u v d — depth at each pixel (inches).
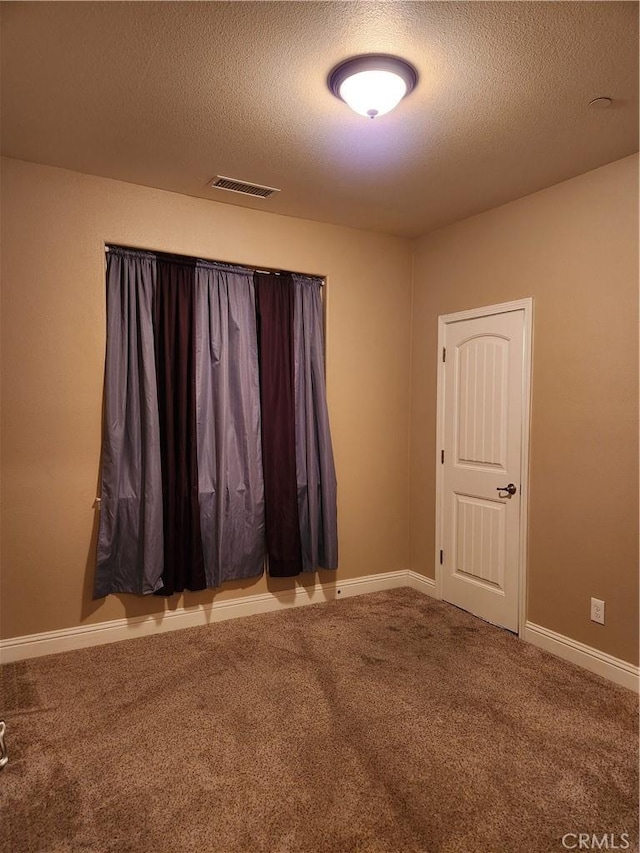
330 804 74.2
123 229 121.0
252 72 79.5
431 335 155.8
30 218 112.1
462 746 86.9
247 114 91.3
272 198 129.0
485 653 119.3
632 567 104.7
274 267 139.8
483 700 100.3
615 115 90.4
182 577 128.3
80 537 119.4
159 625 128.6
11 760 82.9
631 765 82.5
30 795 75.7
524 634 126.3
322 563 148.0
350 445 154.5
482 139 98.8
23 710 96.2
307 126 95.1
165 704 98.4
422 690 103.7
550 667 113.1
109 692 102.2
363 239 153.7
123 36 71.6
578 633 114.7
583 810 73.4
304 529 145.5
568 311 116.3
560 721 93.8
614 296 107.3
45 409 115.2
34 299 113.3
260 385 139.6
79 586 119.7
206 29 70.2
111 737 88.8
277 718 94.3
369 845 67.4
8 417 112.0
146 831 69.6
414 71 78.7
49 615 117.0
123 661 114.3
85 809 73.2
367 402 156.8
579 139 98.7
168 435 126.2
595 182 110.8
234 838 68.5
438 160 107.8
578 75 79.5
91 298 118.4
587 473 112.7
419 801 74.8
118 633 124.0
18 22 68.6
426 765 82.3
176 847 67.2
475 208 134.8
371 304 155.9
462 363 144.9
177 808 73.4
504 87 82.6
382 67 75.4
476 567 141.1
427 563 158.7
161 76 80.5
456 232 146.2
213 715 95.0
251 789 77.0
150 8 66.2
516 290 128.5
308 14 67.4
